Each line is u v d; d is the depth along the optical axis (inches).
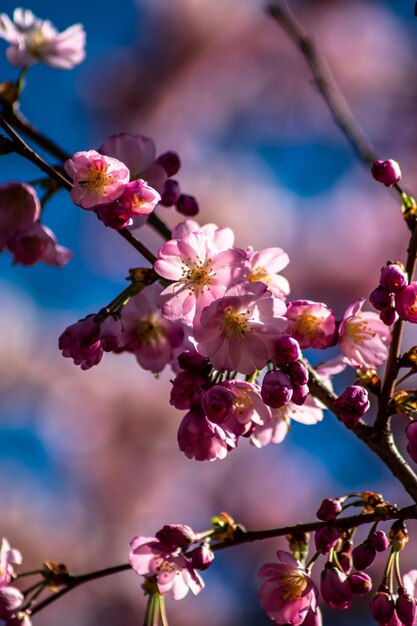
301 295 399.2
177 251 105.0
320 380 114.3
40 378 401.1
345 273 399.9
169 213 401.4
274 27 440.5
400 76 433.7
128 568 117.3
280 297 113.1
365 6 451.2
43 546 362.3
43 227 136.6
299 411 120.0
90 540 370.9
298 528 108.3
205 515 386.3
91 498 382.3
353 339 113.7
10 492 374.3
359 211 415.2
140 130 427.2
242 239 405.1
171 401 103.6
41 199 137.4
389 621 101.9
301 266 402.9
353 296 399.2
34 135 150.9
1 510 366.9
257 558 364.8
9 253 137.3
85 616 352.5
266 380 98.0
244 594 358.0
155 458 394.3
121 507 382.6
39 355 404.8
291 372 100.4
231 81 437.4
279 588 108.7
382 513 104.2
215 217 407.2
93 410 398.9
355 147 172.7
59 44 165.8
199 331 100.8
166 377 406.6
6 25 161.9
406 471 108.3
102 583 360.2
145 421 399.2
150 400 401.4
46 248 137.1
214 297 104.0
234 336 100.8
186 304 103.7
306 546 113.8
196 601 352.8
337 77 431.5
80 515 376.8
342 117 174.6
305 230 412.5
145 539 115.9
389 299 100.0
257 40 439.2
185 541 109.8
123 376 407.8
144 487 388.2
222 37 438.9
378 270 401.1
